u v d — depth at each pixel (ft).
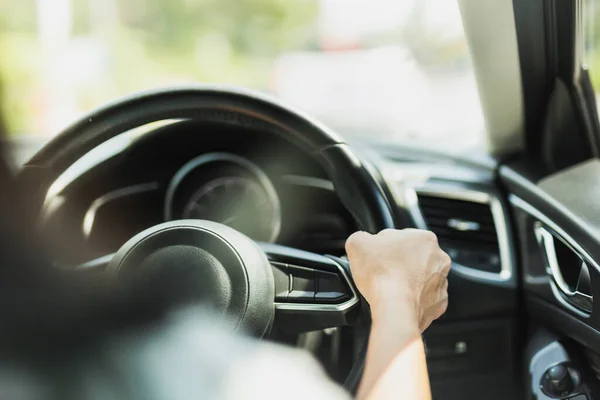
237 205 6.62
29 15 38.42
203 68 53.31
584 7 5.60
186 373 2.40
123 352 2.30
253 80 47.73
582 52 5.78
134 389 2.25
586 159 6.30
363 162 4.00
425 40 12.26
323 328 3.72
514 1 5.35
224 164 6.54
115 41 52.21
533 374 5.20
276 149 6.92
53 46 39.60
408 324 2.61
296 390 2.47
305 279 3.77
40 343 2.17
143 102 3.92
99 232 6.53
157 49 56.70
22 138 5.76
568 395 4.98
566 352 5.13
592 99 6.10
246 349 2.68
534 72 5.77
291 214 7.02
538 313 5.49
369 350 2.59
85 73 40.34
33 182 3.89
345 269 3.75
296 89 28.30
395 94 18.58
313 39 56.80
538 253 5.49
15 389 2.10
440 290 3.09
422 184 6.19
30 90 24.88
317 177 6.96
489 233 6.00
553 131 6.19
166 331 2.53
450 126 8.41
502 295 5.64
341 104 20.21
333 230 6.99
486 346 5.76
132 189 6.57
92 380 2.18
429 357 5.76
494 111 6.11
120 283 3.25
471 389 5.82
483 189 6.02
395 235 3.06
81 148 3.95
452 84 11.07
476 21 5.51
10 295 2.22
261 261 3.56
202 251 3.53
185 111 3.97
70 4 46.03
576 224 4.86
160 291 3.44
